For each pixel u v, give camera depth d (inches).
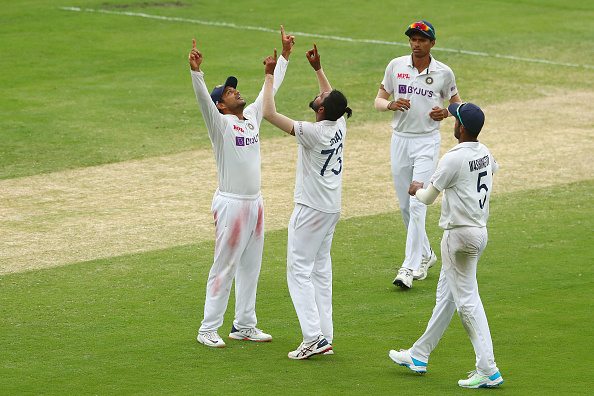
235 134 934.4
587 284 1184.8
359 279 1224.2
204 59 3014.3
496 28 3678.6
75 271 1237.1
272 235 1445.6
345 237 1434.5
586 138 2229.3
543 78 2923.2
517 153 2075.5
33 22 3526.1
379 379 866.1
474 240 844.6
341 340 988.6
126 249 1352.1
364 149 2119.8
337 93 921.5
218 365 902.4
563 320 1045.8
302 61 3031.5
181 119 2351.1
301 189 930.1
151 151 2055.9
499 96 2684.5
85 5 3914.9
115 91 2610.7
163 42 3262.8
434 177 848.3
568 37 3548.2
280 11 3914.9
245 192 946.7
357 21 3754.9
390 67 1245.7
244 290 975.0
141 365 896.9
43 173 1856.5
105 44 3211.1
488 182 858.8
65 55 3034.0
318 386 844.6
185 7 3929.6
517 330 1012.5
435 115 1176.8
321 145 914.7
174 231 1457.9
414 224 1195.9
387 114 2472.9
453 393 826.8
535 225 1498.5
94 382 847.1
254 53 3122.5
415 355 878.4
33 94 2544.3
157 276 1219.2
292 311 1095.0
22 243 1376.7
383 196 1712.6
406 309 1101.1
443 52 3223.4
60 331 997.8
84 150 2043.6
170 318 1053.2
